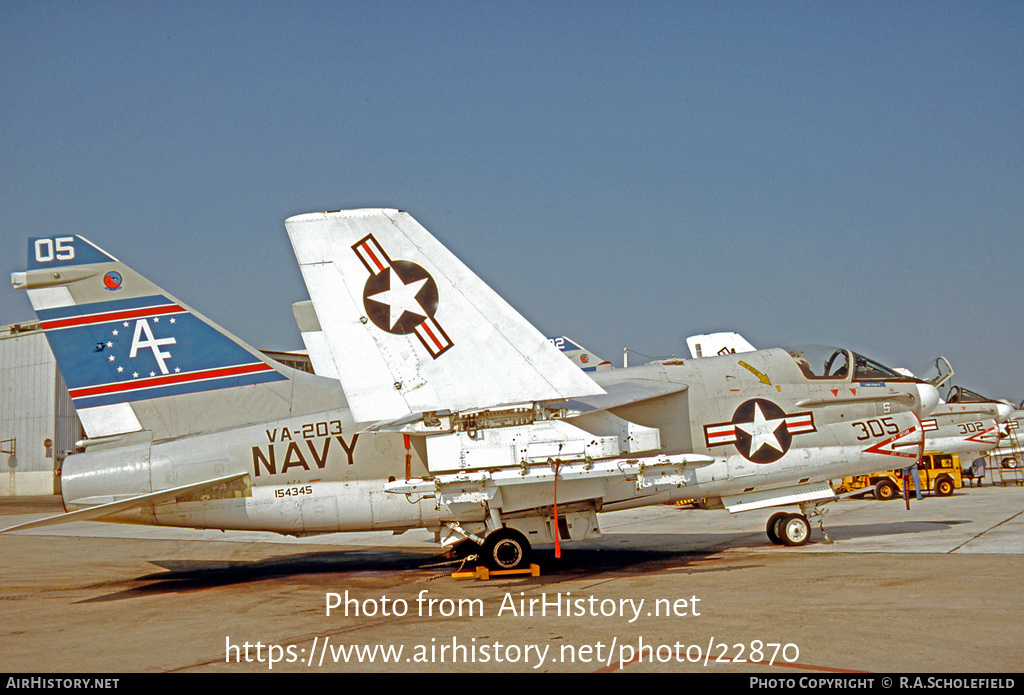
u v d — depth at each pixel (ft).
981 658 18.51
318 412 38.17
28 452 142.82
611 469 34.65
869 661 18.49
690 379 40.34
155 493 34.63
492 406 34.55
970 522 50.85
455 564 41.83
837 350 42.88
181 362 38.83
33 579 41.01
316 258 35.06
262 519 36.94
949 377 81.92
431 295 35.12
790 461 40.01
